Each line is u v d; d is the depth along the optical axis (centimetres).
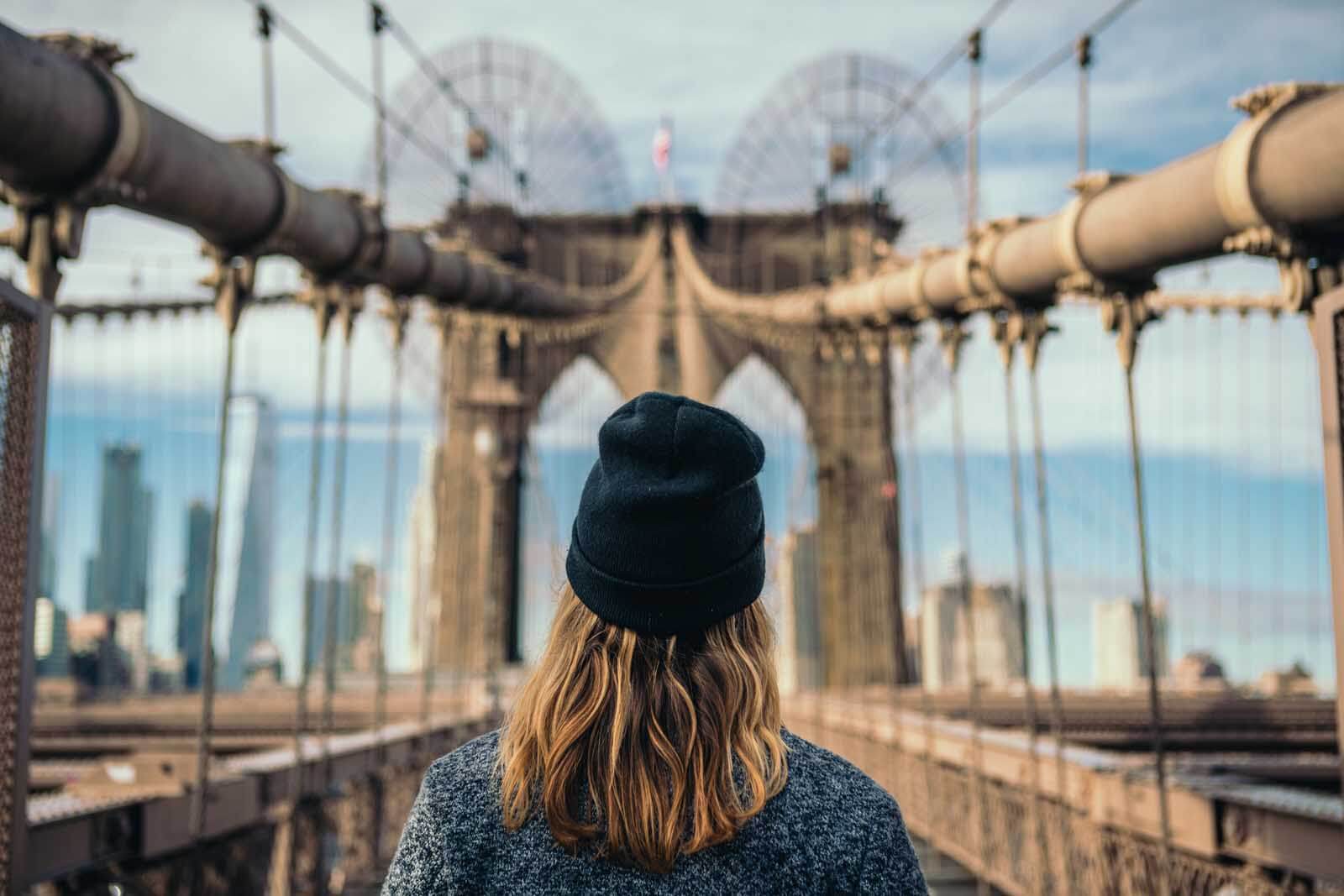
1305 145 493
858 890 138
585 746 143
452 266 1359
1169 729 1992
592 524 151
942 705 2227
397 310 1277
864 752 1795
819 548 3778
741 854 139
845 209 2206
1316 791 920
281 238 803
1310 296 520
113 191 568
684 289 4159
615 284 4309
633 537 146
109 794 657
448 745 1658
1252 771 918
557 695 147
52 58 509
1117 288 724
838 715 2002
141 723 2122
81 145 532
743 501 151
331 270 988
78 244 550
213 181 673
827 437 3962
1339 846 534
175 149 617
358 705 2252
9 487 466
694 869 138
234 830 780
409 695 2402
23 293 468
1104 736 1989
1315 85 523
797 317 2233
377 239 1016
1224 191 545
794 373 4000
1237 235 555
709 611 148
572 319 2933
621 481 148
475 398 3438
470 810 144
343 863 1092
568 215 3019
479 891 141
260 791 827
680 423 149
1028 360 895
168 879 673
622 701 143
